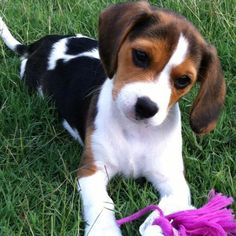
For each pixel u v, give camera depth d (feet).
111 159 1.90
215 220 1.72
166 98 1.67
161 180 1.93
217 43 2.63
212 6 2.78
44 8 2.80
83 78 2.11
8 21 2.68
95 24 2.68
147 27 1.70
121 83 1.71
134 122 1.76
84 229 1.76
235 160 2.08
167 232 1.65
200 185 1.98
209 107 1.85
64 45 2.34
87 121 1.95
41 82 2.31
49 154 2.02
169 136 1.89
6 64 2.41
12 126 2.12
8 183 1.88
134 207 1.83
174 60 1.65
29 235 1.73
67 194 1.88
